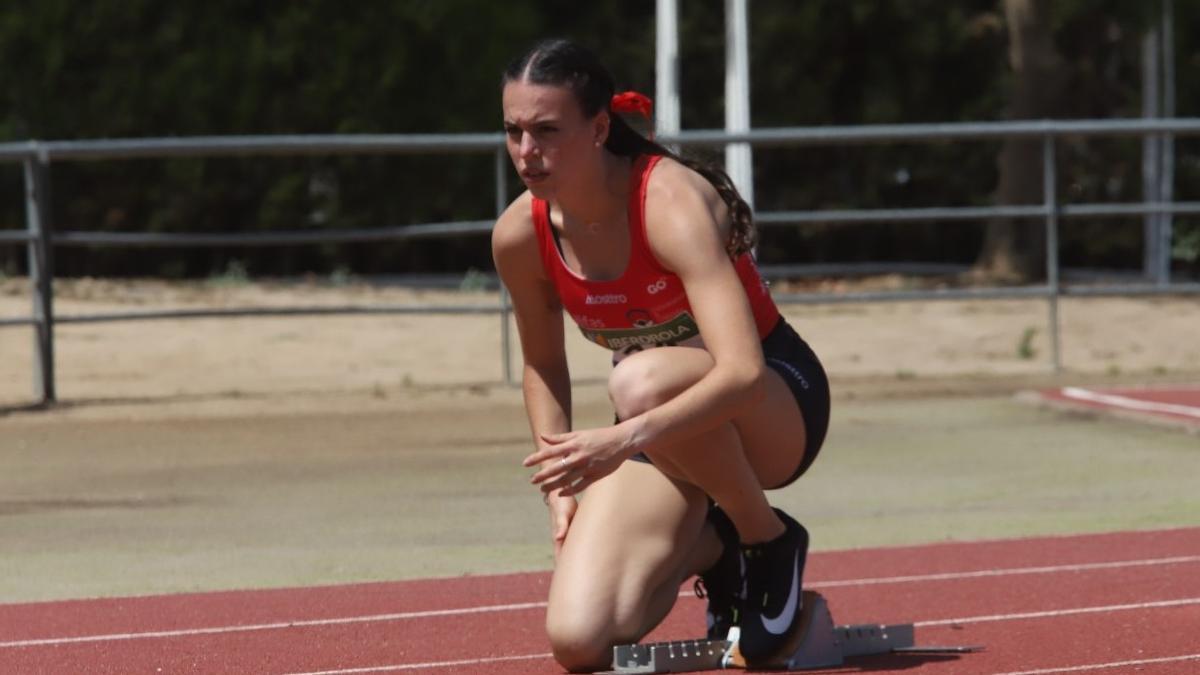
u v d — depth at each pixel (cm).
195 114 5972
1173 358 4009
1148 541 1914
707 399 1144
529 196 1293
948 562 1812
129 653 1418
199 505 2258
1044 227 6188
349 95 6059
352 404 3259
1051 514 2133
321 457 2670
